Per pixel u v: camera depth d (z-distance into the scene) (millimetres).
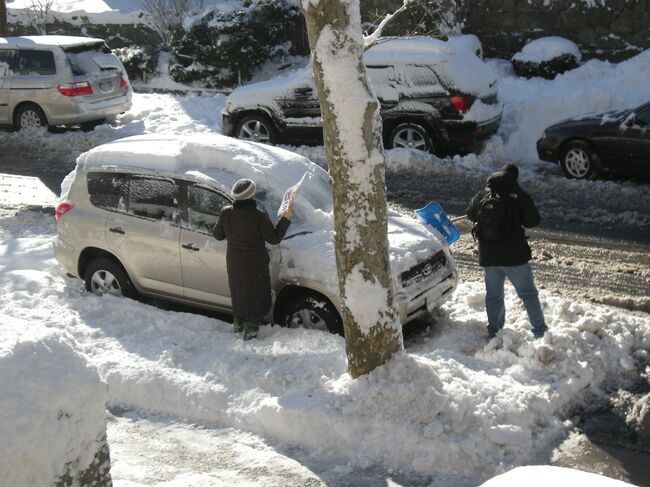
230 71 21266
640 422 6551
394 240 8086
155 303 9258
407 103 14703
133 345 7828
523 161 15234
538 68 18141
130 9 23828
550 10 18891
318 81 6098
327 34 5938
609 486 3301
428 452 6012
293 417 6363
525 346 7438
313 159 15219
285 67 21844
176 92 21625
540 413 6516
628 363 7316
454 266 8438
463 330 8297
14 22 24422
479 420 6215
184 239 8383
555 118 16422
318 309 7781
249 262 7609
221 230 7668
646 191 12773
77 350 4492
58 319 8352
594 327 7660
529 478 3373
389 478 5852
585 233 11188
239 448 6297
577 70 17594
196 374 7223
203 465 6027
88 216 8984
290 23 22156
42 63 17188
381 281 6410
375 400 6312
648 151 12734
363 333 6445
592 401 6930
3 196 13625
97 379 4457
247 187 7512
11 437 4070
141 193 8672
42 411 4195
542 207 12344
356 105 6031
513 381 6844
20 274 9617
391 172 14312
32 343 4320
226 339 7863
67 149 16656
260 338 7809
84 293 9188
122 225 8750
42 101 17219
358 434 6184
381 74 14844
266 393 6801
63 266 9344
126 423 6723
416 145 14922
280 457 6137
